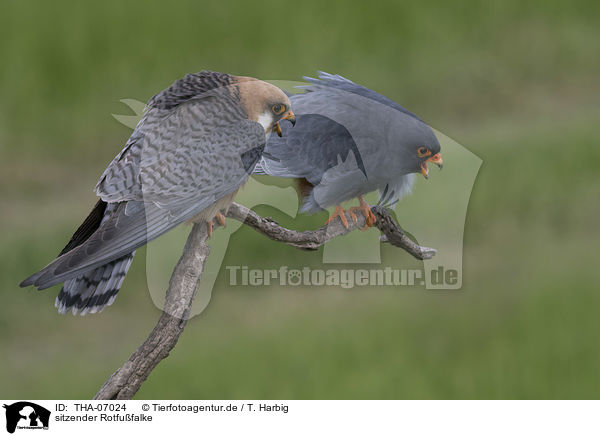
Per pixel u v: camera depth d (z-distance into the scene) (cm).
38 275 485
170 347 507
